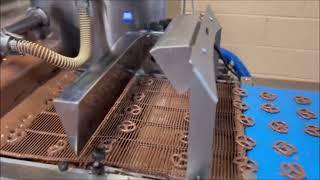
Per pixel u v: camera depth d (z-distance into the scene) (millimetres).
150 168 672
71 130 688
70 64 896
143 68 1091
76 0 1008
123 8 1085
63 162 690
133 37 1075
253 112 839
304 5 1632
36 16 1086
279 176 643
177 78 638
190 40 637
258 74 1827
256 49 1769
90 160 691
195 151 613
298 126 785
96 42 1079
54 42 1128
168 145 744
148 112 862
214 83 583
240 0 1674
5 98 901
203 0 1685
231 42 1775
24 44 834
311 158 687
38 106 907
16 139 769
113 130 789
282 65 1781
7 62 985
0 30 881
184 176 652
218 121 822
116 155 709
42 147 739
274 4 1655
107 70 837
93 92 748
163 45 617
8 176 711
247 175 646
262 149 713
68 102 667
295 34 1701
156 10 1134
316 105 868
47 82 1033
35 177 697
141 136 773
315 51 1720
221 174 660
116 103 889
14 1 1187
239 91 930
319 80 1779
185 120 831
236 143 738
